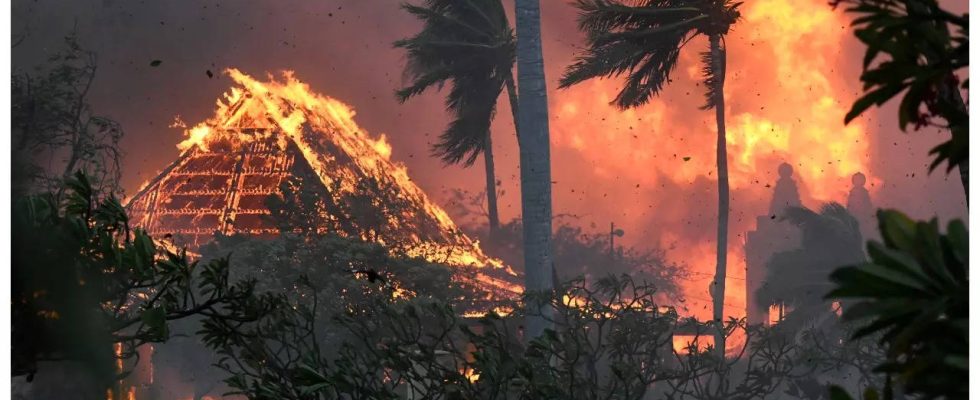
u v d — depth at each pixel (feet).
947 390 9.38
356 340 83.10
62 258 32.50
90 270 33.45
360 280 115.14
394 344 54.24
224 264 38.37
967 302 9.30
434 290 122.11
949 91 12.32
